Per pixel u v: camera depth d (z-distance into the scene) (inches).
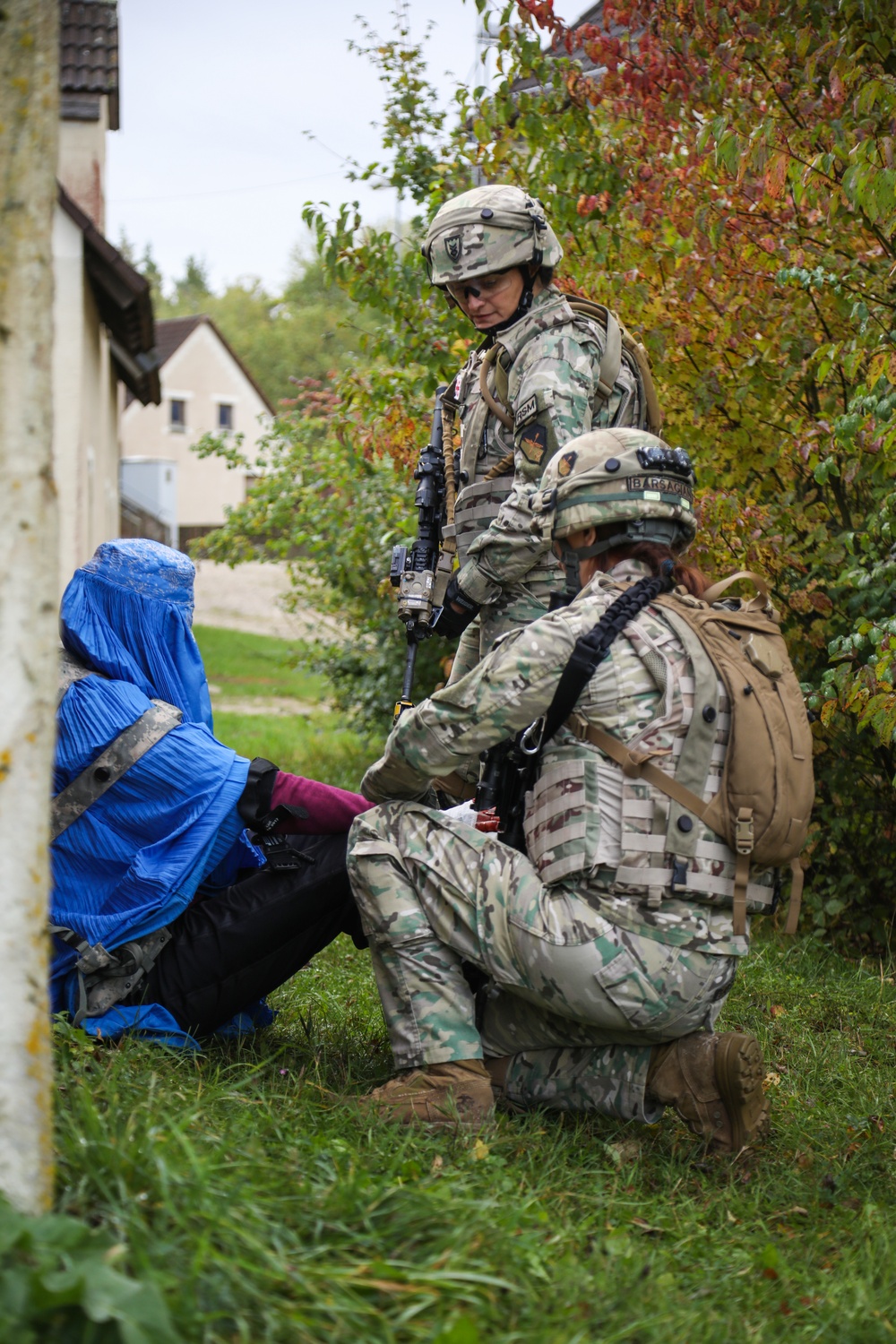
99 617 119.1
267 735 454.0
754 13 181.2
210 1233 72.9
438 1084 110.9
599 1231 92.7
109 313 579.5
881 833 217.0
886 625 168.7
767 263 197.3
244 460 375.9
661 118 202.5
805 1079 144.9
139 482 1322.6
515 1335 70.6
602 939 104.1
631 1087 111.7
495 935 108.1
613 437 112.3
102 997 114.1
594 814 105.3
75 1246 65.5
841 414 201.0
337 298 2669.8
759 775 102.4
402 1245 78.6
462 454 146.2
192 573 123.0
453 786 143.3
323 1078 121.6
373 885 112.8
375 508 326.3
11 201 70.4
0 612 70.4
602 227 210.2
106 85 603.8
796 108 187.0
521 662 105.6
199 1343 64.2
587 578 113.7
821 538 207.6
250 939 118.0
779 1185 110.3
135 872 113.3
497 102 219.0
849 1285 90.0
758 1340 79.3
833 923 218.4
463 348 224.8
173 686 121.0
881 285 187.2
